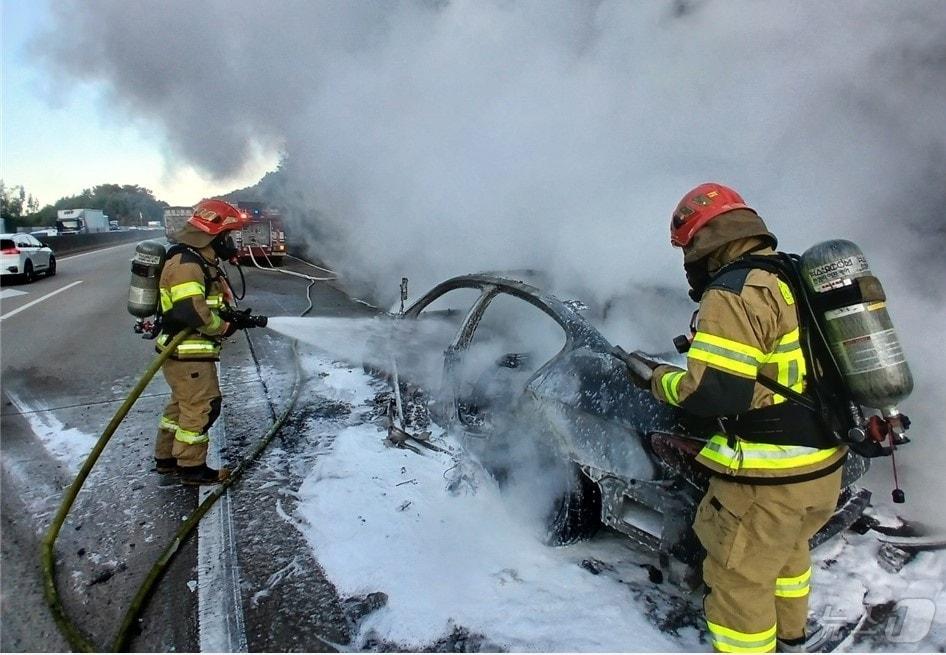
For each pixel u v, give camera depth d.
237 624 2.19
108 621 2.22
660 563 2.30
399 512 2.88
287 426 4.03
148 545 2.70
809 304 1.68
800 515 1.71
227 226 3.11
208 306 3.02
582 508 2.50
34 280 13.82
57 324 7.85
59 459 3.61
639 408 2.22
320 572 2.49
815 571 2.32
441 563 2.49
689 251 1.83
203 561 2.57
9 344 6.68
